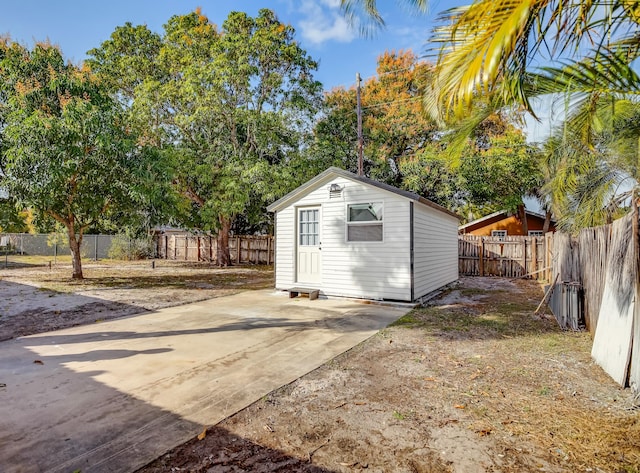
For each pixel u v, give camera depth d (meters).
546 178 8.05
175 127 15.58
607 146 5.91
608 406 2.95
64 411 2.83
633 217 3.33
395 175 19.67
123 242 20.08
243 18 15.27
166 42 16.44
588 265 5.30
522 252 12.79
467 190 16.73
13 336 5.05
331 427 2.62
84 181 9.99
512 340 4.92
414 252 7.54
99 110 9.12
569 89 3.52
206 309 7.05
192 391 3.23
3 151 8.74
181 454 2.29
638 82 3.32
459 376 3.63
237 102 14.90
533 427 2.62
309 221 8.81
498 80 2.80
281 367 3.86
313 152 15.54
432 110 3.24
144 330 5.41
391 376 3.63
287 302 7.83
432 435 2.52
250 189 14.27
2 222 11.11
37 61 9.09
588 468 2.15
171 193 11.98
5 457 2.22
